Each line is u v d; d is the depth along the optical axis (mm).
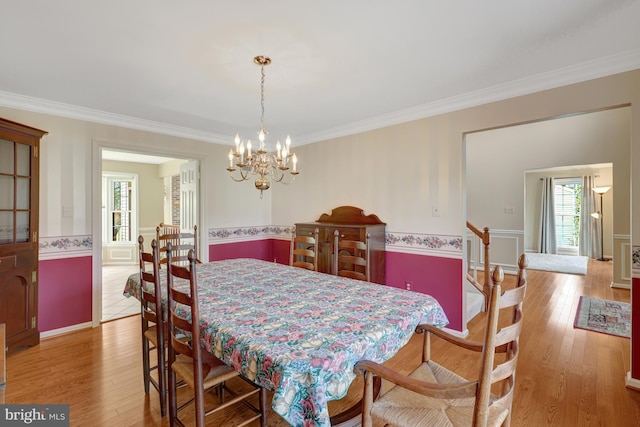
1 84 2479
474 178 6207
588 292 4344
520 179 5738
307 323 1437
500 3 1527
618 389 2059
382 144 3471
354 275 2516
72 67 2182
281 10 1577
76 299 3092
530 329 3059
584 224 7113
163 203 6820
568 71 2246
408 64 2174
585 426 1721
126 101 2873
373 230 3250
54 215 2957
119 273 5703
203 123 3609
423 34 1802
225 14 1604
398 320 1483
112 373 2312
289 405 1058
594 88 2186
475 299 3688
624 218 4574
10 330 2562
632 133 2057
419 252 3178
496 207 5980
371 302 1731
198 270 2566
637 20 1661
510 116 2561
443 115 2986
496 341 1055
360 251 3242
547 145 5469
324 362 1113
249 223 4594
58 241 2980
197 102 2904
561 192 7656
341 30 1759
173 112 3199
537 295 4211
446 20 1667
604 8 1562
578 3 1523
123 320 3416
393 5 1542
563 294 4250
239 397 1587
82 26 1694
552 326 3125
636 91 2043
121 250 6398
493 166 6004
